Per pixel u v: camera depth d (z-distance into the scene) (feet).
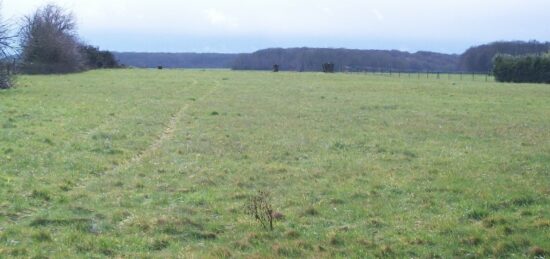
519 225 39.09
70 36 279.28
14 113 97.55
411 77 282.15
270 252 34.60
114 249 35.09
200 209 43.98
